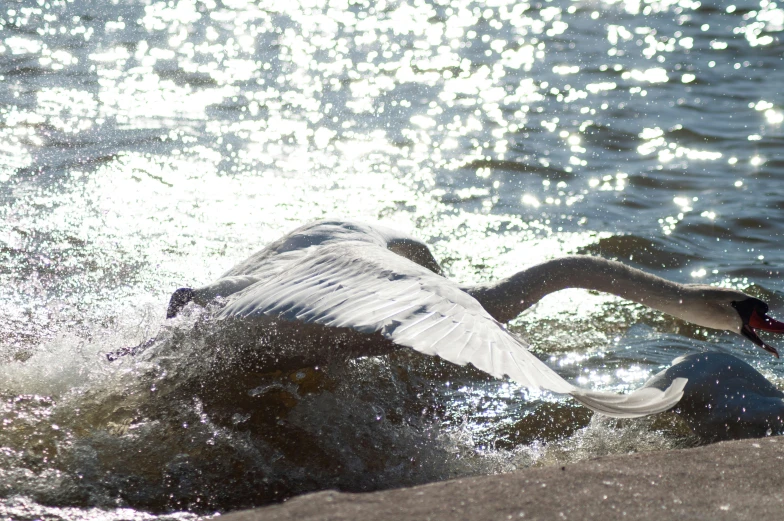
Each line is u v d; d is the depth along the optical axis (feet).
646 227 49.47
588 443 29.37
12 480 24.09
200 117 66.69
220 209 50.21
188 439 27.14
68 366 30.25
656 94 73.05
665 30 92.38
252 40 91.25
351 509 19.20
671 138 63.46
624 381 33.71
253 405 29.07
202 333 28.63
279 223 48.52
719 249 47.34
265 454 26.86
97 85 72.90
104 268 41.83
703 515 19.02
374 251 26.03
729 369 30.60
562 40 90.48
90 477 24.76
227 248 44.91
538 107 70.28
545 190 55.06
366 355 29.43
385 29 96.32
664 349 37.17
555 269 34.14
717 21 94.53
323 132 64.59
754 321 34.99
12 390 29.07
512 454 28.35
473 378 33.86
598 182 56.13
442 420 30.42
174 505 24.04
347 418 29.27
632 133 64.34
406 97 73.15
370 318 21.52
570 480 20.90
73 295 38.68
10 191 50.49
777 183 55.47
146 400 28.84
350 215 50.08
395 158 59.98
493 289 33.14
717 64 80.74
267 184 54.49
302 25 97.86
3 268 40.98
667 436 30.30
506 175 57.41
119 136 61.11
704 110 69.10
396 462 27.30
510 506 19.34
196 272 41.86
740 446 23.40
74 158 56.54
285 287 24.95
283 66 81.71
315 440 27.84
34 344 33.58
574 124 66.13
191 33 93.09
